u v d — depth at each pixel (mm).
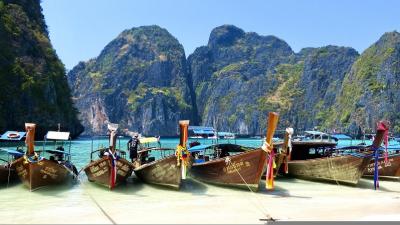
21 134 28984
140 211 15055
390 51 198750
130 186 20922
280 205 16312
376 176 20469
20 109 89562
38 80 96750
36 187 19109
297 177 23953
